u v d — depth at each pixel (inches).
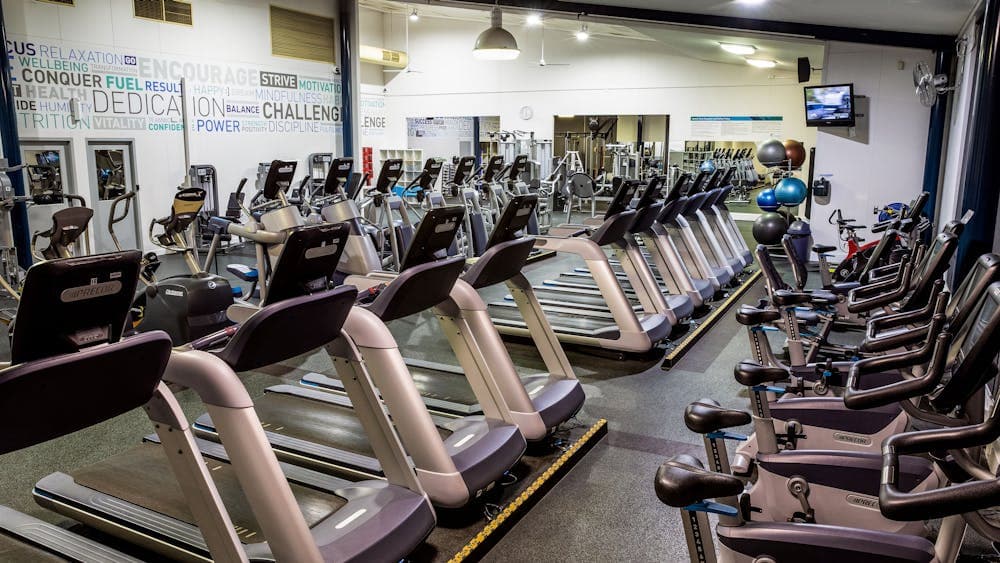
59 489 112.0
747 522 80.5
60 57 339.3
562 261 379.6
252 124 443.2
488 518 115.4
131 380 73.1
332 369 197.9
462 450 118.8
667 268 253.6
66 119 343.9
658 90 592.7
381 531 95.0
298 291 94.7
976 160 223.9
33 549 100.0
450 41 638.5
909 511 45.9
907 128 358.3
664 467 62.0
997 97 217.2
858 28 346.6
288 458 125.4
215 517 80.4
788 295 141.8
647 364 204.2
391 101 669.3
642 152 584.1
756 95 569.3
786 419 126.6
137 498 108.7
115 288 70.5
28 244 313.3
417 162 636.1
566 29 582.2
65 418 70.1
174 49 392.8
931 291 119.3
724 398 177.3
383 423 104.6
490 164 359.3
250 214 249.0
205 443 129.8
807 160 565.6
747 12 330.3
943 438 56.7
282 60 459.5
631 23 360.2
